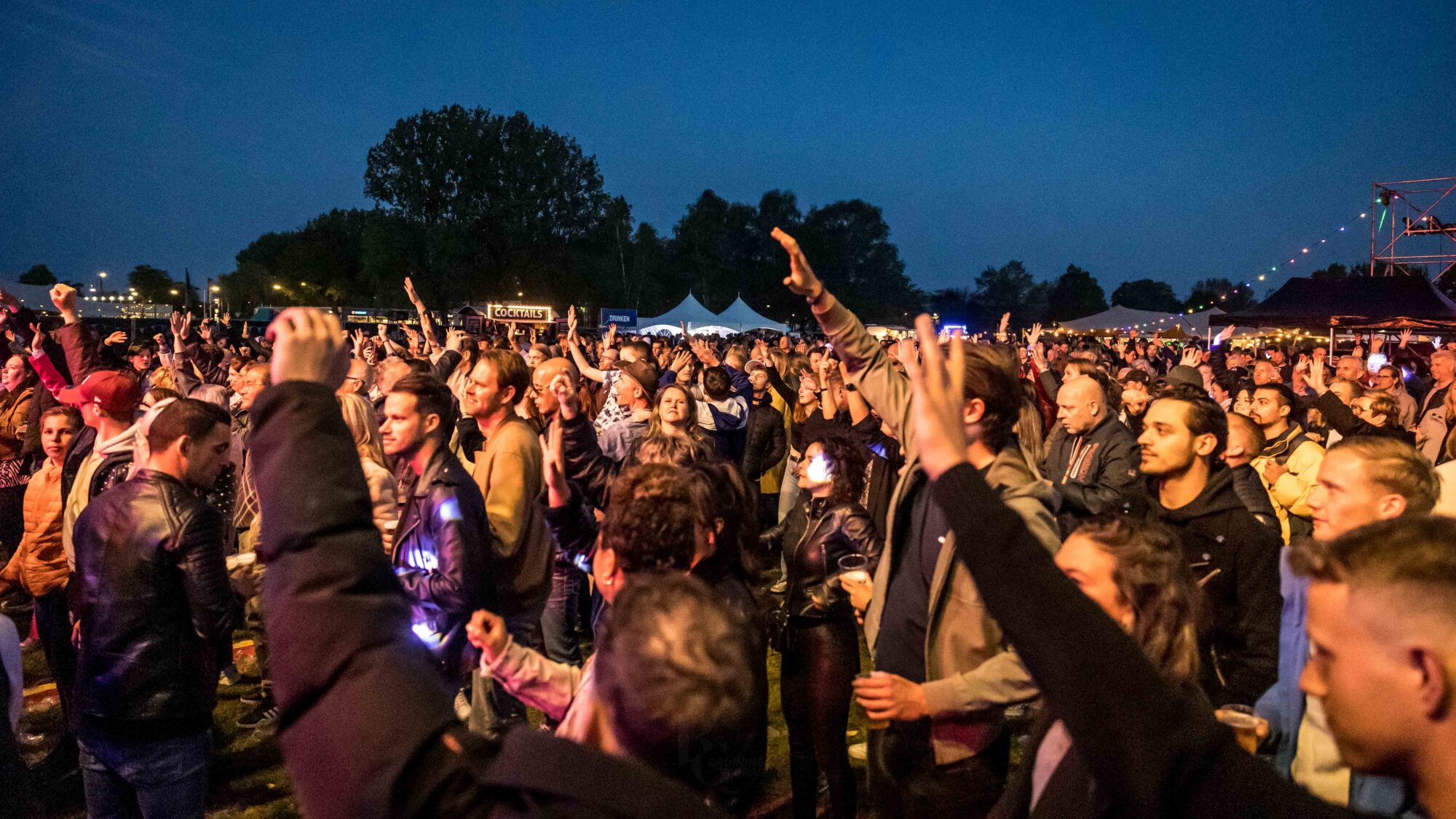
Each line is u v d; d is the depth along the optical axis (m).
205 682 2.91
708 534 2.48
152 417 2.97
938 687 2.34
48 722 4.80
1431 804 1.03
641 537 2.29
